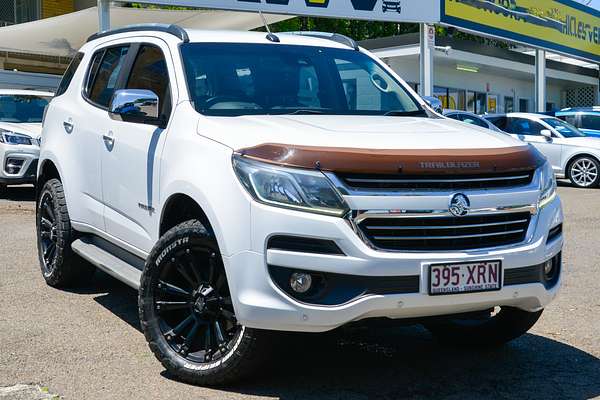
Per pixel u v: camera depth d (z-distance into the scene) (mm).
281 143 3768
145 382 4137
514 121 17328
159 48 5121
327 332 3967
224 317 4004
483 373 4414
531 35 22125
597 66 32688
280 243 3605
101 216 5414
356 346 4922
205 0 13438
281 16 16359
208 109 4543
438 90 25219
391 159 3664
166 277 4211
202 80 4746
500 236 3859
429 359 4668
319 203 3572
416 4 16750
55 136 6188
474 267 3707
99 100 5691
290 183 3613
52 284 6312
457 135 4195
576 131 17219
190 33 5164
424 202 3654
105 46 5938
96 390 4016
